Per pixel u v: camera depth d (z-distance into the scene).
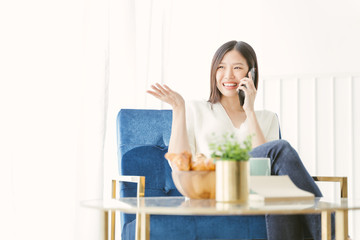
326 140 2.73
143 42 2.58
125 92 2.46
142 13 2.60
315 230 1.40
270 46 2.87
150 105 2.60
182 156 1.25
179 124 1.58
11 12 2.01
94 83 2.25
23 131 2.02
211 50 2.88
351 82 2.69
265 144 1.53
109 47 2.41
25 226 2.00
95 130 2.23
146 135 1.95
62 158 2.13
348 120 2.70
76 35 2.21
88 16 2.26
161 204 1.10
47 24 2.12
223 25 2.92
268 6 2.88
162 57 2.69
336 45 2.76
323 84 2.74
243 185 1.13
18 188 1.99
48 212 2.07
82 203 1.16
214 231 1.48
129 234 1.61
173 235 1.46
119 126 1.94
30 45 2.06
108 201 1.24
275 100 2.82
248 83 1.81
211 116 1.87
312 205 1.07
